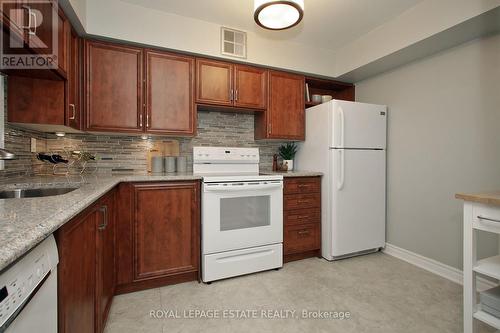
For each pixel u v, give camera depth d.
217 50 2.46
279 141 3.17
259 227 2.36
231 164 2.68
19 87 1.72
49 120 1.76
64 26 1.73
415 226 2.58
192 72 2.42
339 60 3.00
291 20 1.74
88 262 1.17
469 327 1.39
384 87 2.89
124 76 2.20
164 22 2.26
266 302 1.89
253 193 2.34
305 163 2.97
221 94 2.54
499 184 1.98
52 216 0.79
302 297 1.95
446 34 2.04
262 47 2.66
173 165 2.58
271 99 2.79
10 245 0.55
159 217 2.07
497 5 1.69
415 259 2.56
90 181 1.73
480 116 2.08
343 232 2.63
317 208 2.72
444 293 2.01
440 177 2.36
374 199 2.78
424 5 2.12
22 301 0.58
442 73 2.34
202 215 2.20
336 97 3.48
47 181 1.66
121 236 1.96
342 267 2.49
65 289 0.88
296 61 2.83
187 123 2.41
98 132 2.21
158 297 1.95
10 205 0.94
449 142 2.29
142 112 2.26
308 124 2.93
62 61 1.69
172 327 1.60
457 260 2.23
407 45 2.25
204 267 2.16
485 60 2.06
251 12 2.28
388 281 2.21
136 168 2.57
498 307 1.33
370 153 2.75
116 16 2.11
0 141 1.63
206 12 2.28
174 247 2.12
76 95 1.99
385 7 2.19
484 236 2.06
